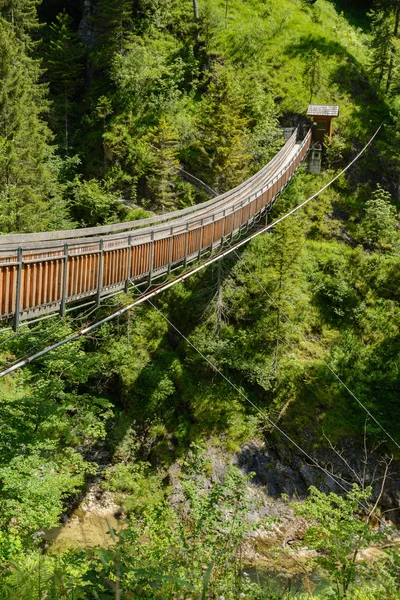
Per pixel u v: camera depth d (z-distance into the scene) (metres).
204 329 27.20
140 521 9.20
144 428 23.98
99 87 40.59
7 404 12.38
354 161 37.12
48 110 37.09
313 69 41.47
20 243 10.02
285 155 34.00
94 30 44.44
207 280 29.03
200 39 44.19
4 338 16.58
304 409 24.31
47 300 10.51
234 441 23.23
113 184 34.47
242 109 37.69
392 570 5.66
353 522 6.65
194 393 24.86
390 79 42.25
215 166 33.88
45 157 34.41
